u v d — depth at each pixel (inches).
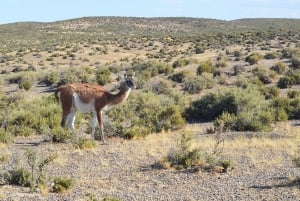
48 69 3262.8
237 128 1026.1
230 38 4911.4
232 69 2329.0
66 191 540.1
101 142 854.5
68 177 603.5
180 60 2709.2
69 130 861.8
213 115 1298.0
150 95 1476.4
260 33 5044.3
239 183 561.3
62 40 5487.2
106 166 666.2
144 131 938.1
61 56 4010.8
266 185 546.3
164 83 1968.5
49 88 2182.6
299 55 2559.1
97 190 545.6
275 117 1193.4
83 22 7593.5
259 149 762.2
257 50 3592.5
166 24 7701.8
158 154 731.4
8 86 2278.5
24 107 1457.9
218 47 4124.0
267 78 2003.0
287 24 7436.0
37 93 2096.5
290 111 1275.8
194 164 657.6
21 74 2367.1
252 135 909.8
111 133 922.7
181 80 2154.3
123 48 4542.3
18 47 4793.3
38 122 1056.2
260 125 1016.2
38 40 5580.7
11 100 1811.0
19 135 971.9
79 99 850.1
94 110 853.2
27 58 3919.8
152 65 2490.2
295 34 4928.6
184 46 4579.2
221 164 636.1
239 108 1222.9
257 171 619.2
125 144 828.0
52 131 871.7
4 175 584.4
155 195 519.2
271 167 639.1
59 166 663.1
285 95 1740.9
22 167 601.3
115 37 5782.5
